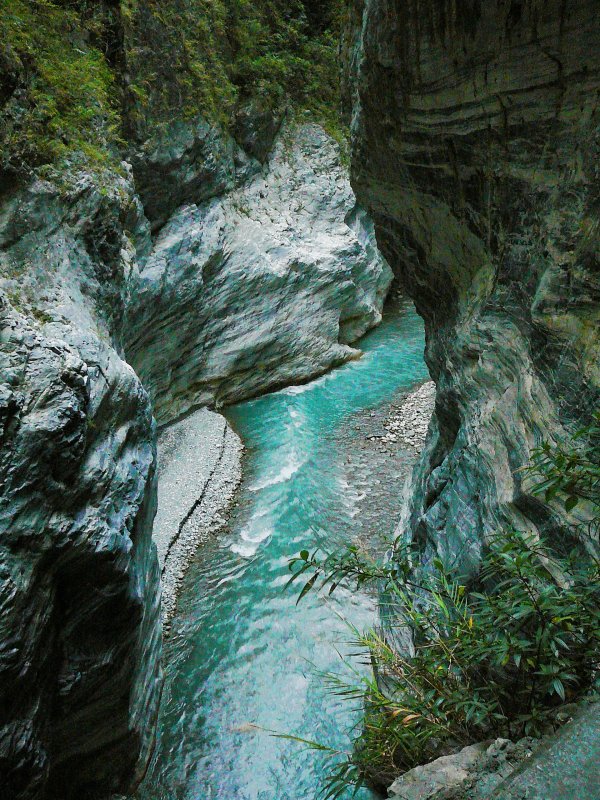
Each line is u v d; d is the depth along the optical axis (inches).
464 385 259.8
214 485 566.6
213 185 679.7
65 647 254.1
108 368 313.6
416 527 305.3
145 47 562.6
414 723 164.1
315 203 812.0
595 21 143.8
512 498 185.2
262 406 728.3
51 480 238.2
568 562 143.2
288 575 452.8
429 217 272.2
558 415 166.4
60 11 471.8
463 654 139.7
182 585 458.9
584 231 159.2
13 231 323.0
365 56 238.8
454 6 183.3
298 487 557.0
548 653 125.4
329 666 375.2
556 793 82.8
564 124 166.6
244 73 747.4
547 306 173.2
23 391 236.5
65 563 243.9
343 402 715.4
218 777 322.3
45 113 365.4
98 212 392.5
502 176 202.8
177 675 383.9
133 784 319.0
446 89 207.0
